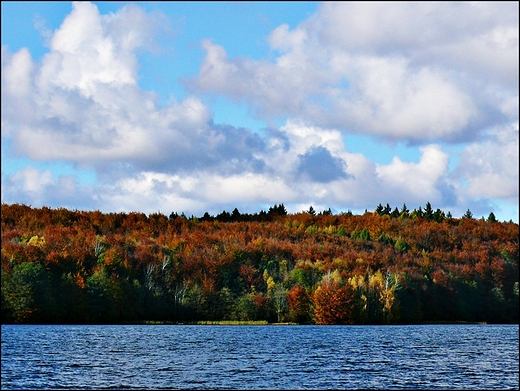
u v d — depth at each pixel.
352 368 87.69
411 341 131.12
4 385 71.06
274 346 116.88
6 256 178.88
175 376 79.56
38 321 165.38
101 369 84.69
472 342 130.38
